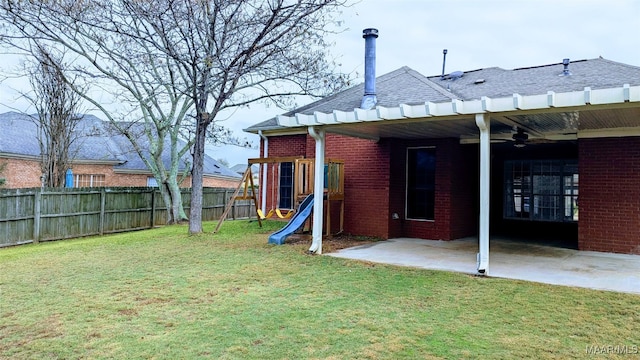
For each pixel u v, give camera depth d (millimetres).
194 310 4633
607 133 7980
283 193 12805
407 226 10117
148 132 14422
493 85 8391
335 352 3510
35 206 10938
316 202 7848
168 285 5691
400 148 10102
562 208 10992
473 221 10562
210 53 10125
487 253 6086
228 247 8570
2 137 17359
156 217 14703
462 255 7656
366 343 3688
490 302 4793
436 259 7258
